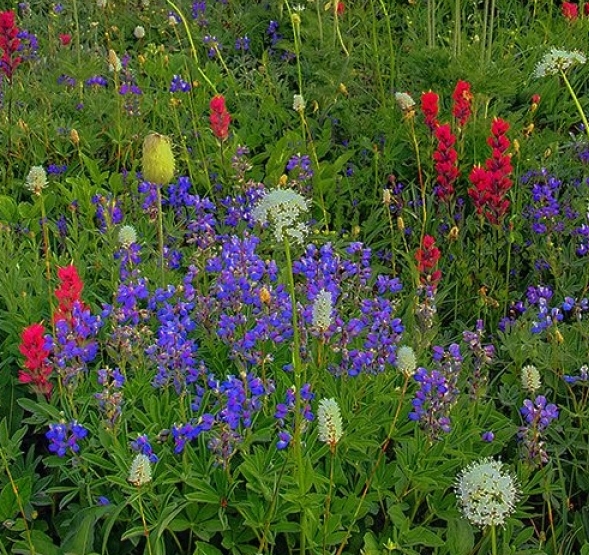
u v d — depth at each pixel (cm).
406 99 418
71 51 574
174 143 493
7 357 336
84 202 427
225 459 265
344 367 307
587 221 416
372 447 293
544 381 347
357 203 460
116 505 267
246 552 267
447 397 283
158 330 314
